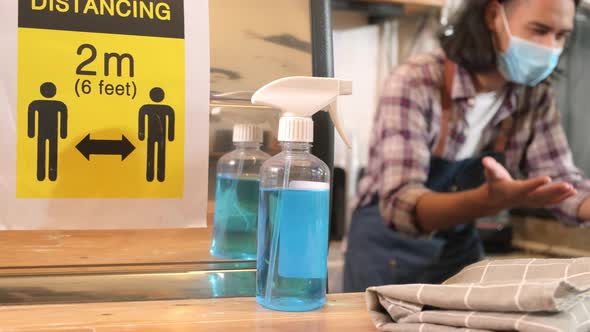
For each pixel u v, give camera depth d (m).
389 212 1.40
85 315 0.47
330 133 0.57
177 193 0.54
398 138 1.41
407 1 1.82
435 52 1.53
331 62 0.58
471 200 1.22
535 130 1.57
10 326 0.44
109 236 0.52
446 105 1.48
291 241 0.50
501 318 0.41
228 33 0.54
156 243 0.53
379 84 2.06
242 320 0.47
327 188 0.51
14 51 0.49
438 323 0.44
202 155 0.54
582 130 1.81
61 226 0.51
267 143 0.56
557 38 1.43
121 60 0.52
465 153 1.54
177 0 0.53
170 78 0.53
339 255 1.77
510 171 1.61
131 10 0.52
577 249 1.79
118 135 0.52
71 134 0.51
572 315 0.41
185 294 0.54
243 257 0.56
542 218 1.90
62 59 0.50
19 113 0.50
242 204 0.56
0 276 0.50
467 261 1.57
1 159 0.49
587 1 1.76
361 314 0.50
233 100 0.54
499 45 1.42
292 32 0.56
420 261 1.53
